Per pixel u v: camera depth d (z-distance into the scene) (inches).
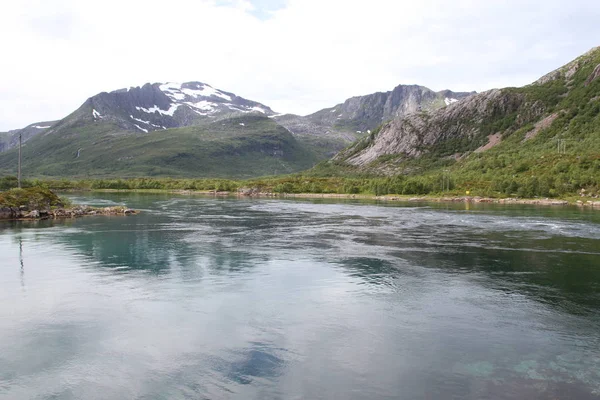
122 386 701.3
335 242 2050.9
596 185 5123.0
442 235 2262.6
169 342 866.1
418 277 1364.4
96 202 5246.1
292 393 676.1
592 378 713.6
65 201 4042.8
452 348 831.1
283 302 1114.7
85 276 1390.3
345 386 695.7
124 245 1975.9
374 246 1930.4
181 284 1290.6
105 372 746.8
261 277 1371.8
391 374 732.7
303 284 1286.9
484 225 2691.9
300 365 767.1
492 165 7450.8
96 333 914.1
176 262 1599.4
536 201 5083.7
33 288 1249.4
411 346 842.2
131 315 1020.5
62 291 1218.6
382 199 6368.1
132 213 3705.7
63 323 973.2
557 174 5748.0
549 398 654.5
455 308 1062.4
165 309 1062.4
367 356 799.7
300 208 4372.5
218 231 2472.9
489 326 942.4
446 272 1427.2
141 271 1457.9
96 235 2306.8
